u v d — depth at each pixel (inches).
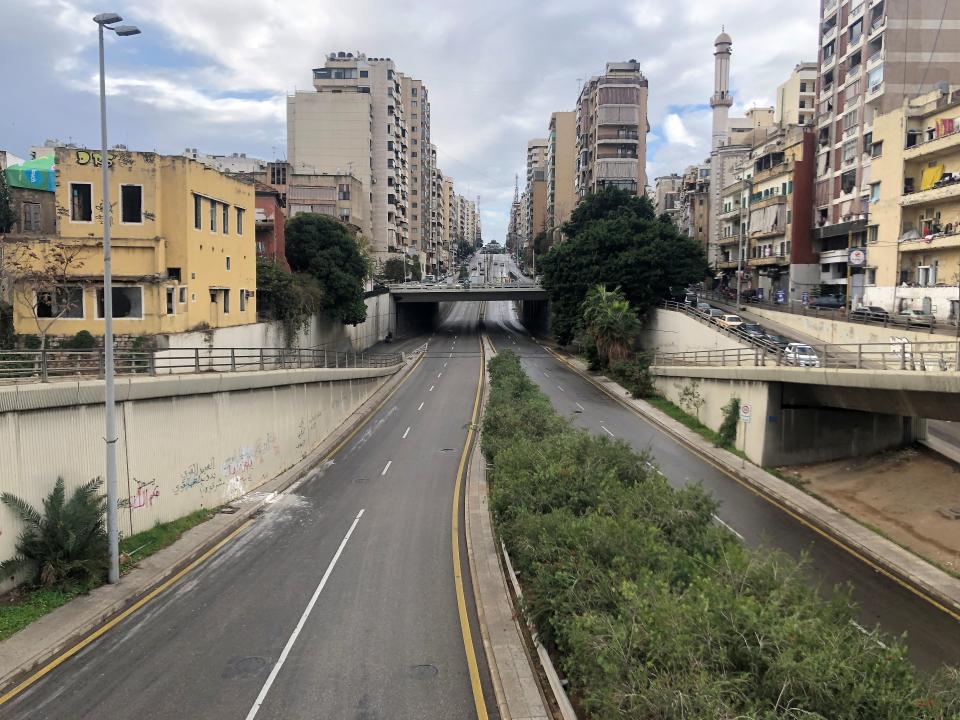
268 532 764.0
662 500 531.8
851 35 2178.9
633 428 1396.4
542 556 477.1
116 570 589.6
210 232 1368.1
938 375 799.1
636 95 3577.8
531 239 6830.7
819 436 1117.1
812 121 2544.3
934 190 1689.2
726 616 312.3
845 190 2182.6
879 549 735.7
